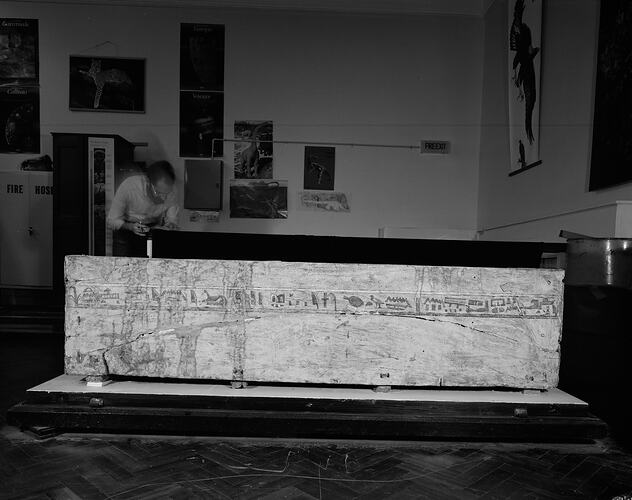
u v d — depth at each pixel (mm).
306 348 2486
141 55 6719
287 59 6852
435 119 7000
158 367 2496
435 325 2498
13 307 6109
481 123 6977
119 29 6695
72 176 6027
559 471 2223
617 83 3639
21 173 6664
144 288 2508
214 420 2377
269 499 1896
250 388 2547
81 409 2402
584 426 2395
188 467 2154
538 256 2824
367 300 2498
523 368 2514
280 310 2494
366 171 6957
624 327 2588
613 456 2404
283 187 6863
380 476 2123
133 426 2381
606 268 2709
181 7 6727
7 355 4324
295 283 2498
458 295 2512
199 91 6770
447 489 2023
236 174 6816
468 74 6996
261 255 2830
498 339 2514
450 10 6898
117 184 6152
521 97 5465
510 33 5801
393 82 6949
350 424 2377
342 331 2494
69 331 2506
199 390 2486
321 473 2135
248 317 2494
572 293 2957
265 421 2377
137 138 6734
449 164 7023
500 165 6238
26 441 2406
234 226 6828
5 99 6648
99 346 2502
